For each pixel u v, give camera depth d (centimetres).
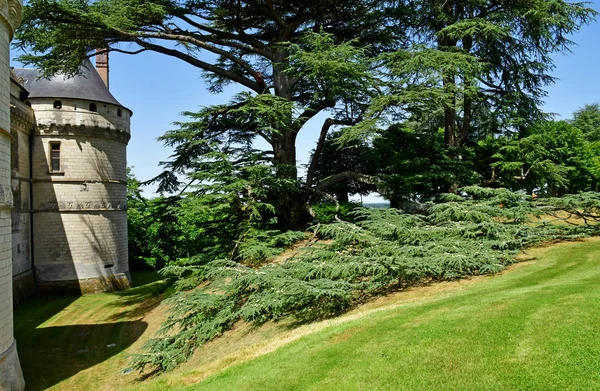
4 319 1080
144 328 1781
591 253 1260
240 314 1234
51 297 2498
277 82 2323
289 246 2102
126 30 1930
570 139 2745
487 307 843
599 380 558
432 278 1242
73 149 2614
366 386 649
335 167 2725
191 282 1642
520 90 2170
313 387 687
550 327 698
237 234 1925
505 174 2108
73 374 1324
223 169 1864
